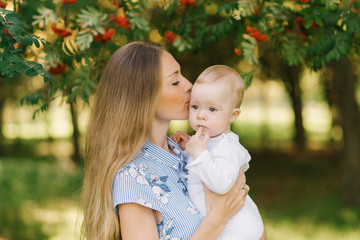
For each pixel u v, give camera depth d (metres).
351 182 8.88
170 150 2.19
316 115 29.06
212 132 2.02
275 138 20.20
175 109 1.98
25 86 14.84
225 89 2.00
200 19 3.02
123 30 2.90
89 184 1.95
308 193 10.73
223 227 1.88
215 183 1.84
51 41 2.80
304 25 2.55
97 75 2.70
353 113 8.86
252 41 2.67
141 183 1.82
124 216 1.79
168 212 1.82
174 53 3.15
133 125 1.88
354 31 2.49
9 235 7.45
